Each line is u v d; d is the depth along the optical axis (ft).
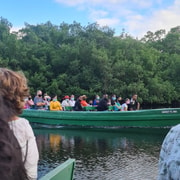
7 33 158.71
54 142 43.14
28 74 135.33
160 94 129.59
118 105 69.51
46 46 149.59
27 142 8.22
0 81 8.19
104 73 128.47
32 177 8.26
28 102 66.59
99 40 148.56
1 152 4.33
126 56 138.31
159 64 139.44
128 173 27.63
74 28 182.09
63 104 68.74
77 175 27.09
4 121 4.69
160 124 57.88
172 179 6.13
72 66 133.69
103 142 43.34
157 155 34.73
